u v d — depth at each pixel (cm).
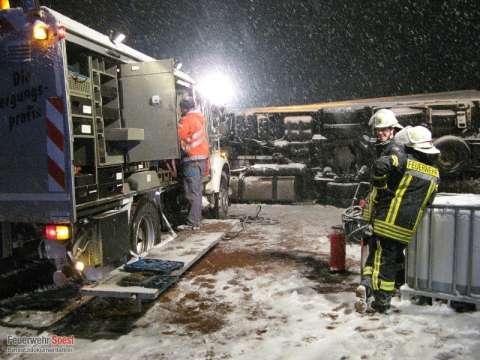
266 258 586
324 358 311
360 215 620
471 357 305
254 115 1108
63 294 459
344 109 1016
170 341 346
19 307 424
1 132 398
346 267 539
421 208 372
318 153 1061
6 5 398
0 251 423
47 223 395
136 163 548
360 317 382
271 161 1088
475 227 374
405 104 1002
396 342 331
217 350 329
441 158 945
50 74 383
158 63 520
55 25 379
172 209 722
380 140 412
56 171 388
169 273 439
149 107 525
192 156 647
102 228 436
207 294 450
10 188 399
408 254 406
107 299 439
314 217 892
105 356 323
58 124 384
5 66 393
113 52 488
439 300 402
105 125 514
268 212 963
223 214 882
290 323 375
